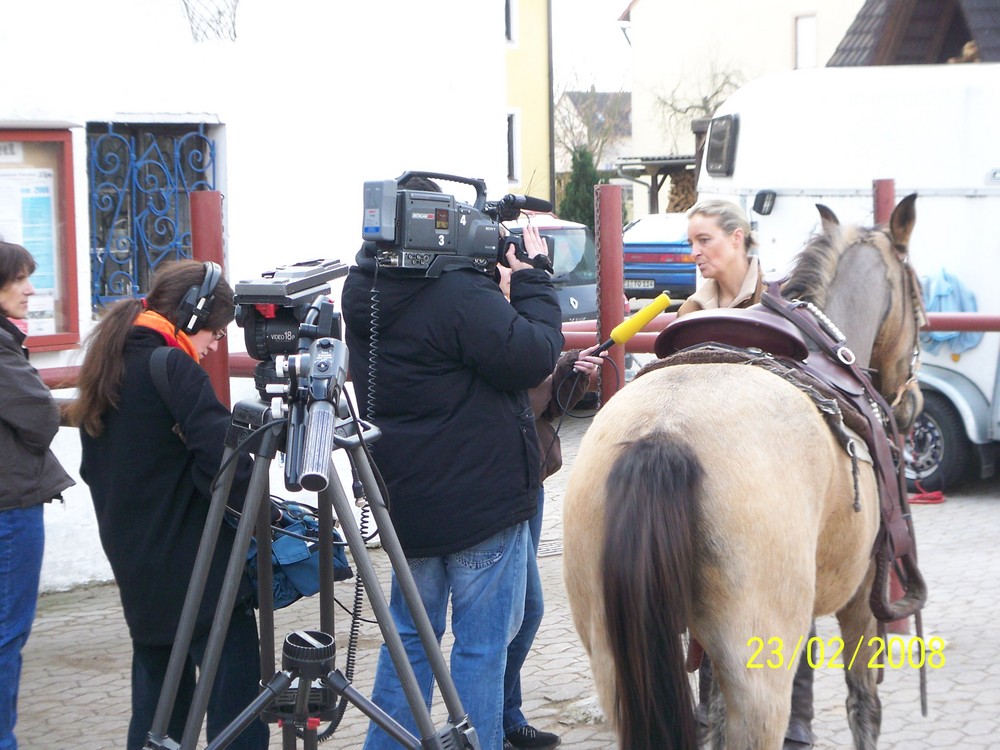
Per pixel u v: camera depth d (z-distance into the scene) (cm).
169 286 306
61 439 584
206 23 602
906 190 783
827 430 272
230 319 316
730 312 303
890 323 358
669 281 1588
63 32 550
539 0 2353
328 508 266
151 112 587
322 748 396
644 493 233
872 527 293
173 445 296
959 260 766
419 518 299
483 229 302
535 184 2400
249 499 232
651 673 229
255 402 244
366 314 305
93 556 600
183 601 298
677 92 3025
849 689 327
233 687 304
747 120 869
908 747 385
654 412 253
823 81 827
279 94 637
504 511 301
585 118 3234
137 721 311
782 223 845
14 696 335
